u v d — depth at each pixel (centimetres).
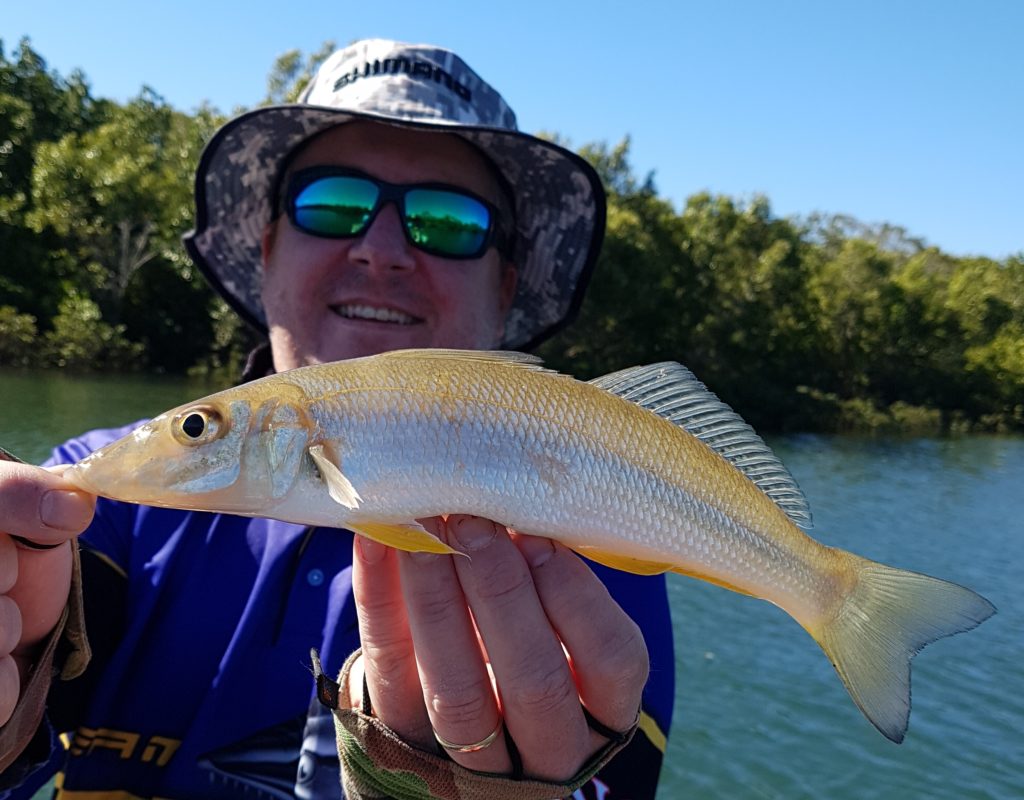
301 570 38
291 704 36
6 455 27
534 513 30
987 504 298
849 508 268
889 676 32
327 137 49
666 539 31
